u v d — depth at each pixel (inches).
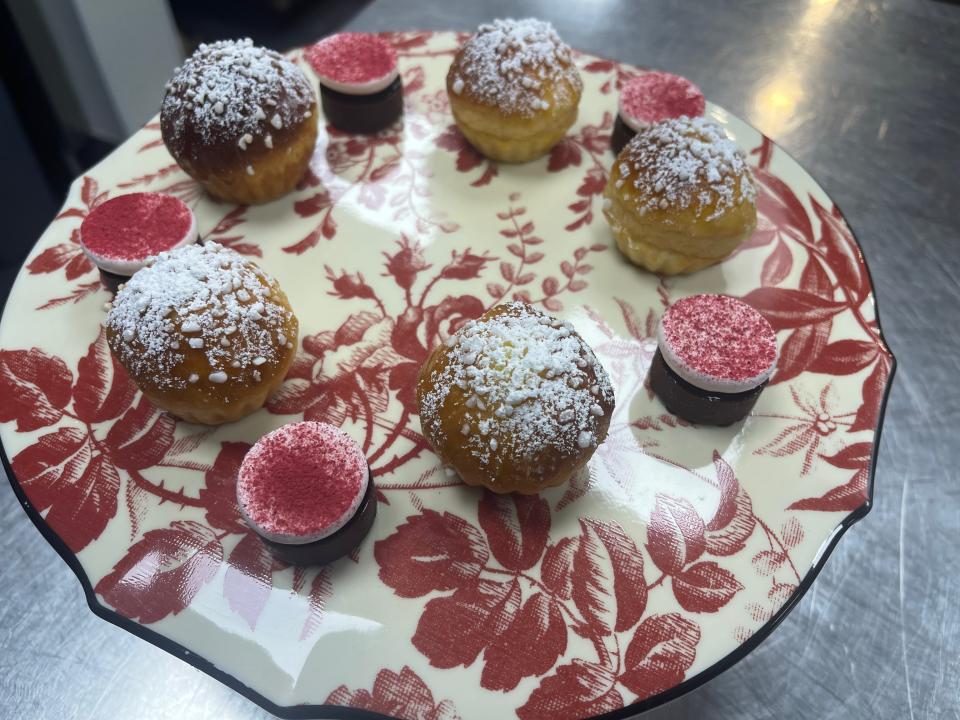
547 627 7.3
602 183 11.4
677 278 10.3
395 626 7.3
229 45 10.7
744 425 8.8
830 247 10.5
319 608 7.4
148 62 17.5
